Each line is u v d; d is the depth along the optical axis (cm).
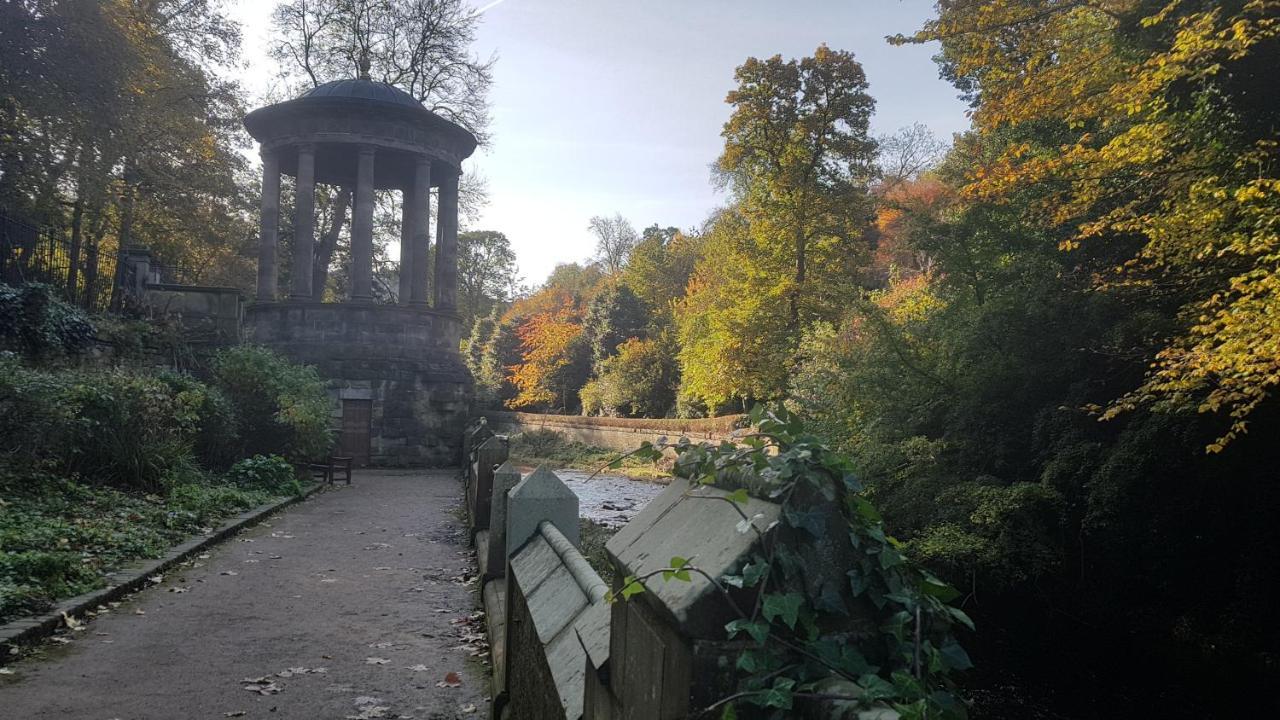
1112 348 1011
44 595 686
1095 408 926
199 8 2438
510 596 443
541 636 288
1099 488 945
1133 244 1138
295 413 1881
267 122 2877
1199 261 955
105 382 1272
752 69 2731
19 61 1752
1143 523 934
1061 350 1145
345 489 1966
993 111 1116
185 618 705
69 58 1819
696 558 139
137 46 2098
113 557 858
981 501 1056
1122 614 975
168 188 2656
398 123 2928
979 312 1290
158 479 1241
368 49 3547
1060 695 819
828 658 123
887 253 3847
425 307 2995
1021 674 876
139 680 543
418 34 3616
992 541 1022
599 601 262
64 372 1277
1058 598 1012
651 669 148
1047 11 1048
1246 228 838
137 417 1273
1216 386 832
